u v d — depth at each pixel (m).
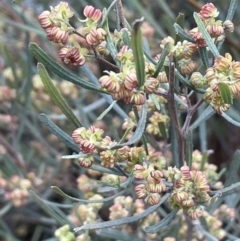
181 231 0.50
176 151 0.43
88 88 0.36
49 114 0.72
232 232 0.63
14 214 0.76
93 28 0.35
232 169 0.43
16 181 0.61
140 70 0.32
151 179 0.36
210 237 0.45
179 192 0.37
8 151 0.68
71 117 0.37
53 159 0.71
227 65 0.34
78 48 0.35
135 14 0.75
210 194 0.39
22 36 0.76
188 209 0.38
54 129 0.39
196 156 0.47
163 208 0.55
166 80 0.36
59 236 0.47
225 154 0.77
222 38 0.37
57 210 0.54
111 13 0.66
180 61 0.38
